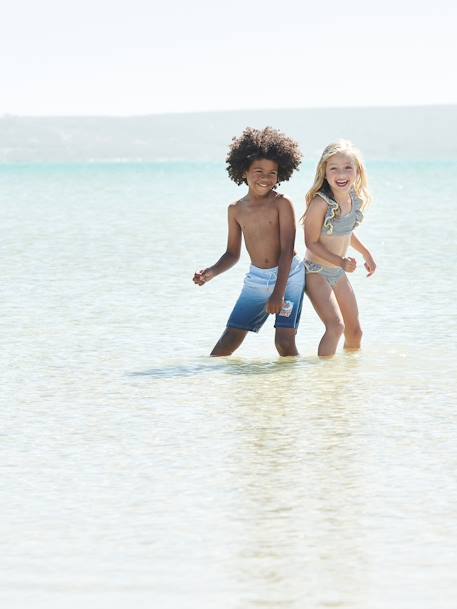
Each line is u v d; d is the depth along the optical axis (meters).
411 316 10.61
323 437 6.15
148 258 16.84
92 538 4.59
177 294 12.50
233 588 4.05
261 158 8.73
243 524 4.74
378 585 4.07
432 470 5.50
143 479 5.41
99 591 4.03
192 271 14.91
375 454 5.80
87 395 7.34
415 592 4.00
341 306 8.88
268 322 10.45
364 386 7.51
